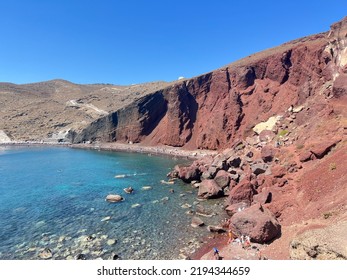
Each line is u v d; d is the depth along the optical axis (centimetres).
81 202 4025
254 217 2498
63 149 12306
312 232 1700
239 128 8819
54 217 3434
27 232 2997
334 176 2802
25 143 15038
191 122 10800
